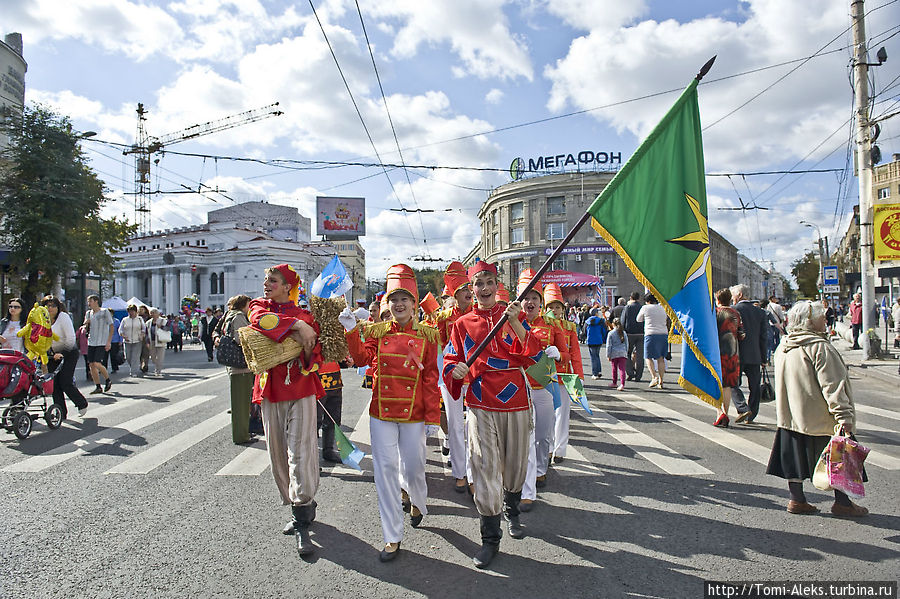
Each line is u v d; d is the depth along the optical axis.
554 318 5.68
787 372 4.26
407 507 4.57
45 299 7.87
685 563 3.48
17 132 21.53
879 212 14.89
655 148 4.69
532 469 4.38
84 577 3.36
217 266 61.00
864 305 15.24
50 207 21.47
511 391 3.75
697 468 5.57
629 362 12.36
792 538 3.82
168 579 3.33
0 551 3.72
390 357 3.81
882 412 8.49
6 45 23.22
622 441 6.72
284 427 3.88
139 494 4.86
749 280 120.31
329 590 3.20
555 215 50.72
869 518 4.16
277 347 3.76
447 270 6.36
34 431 7.39
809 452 4.21
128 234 27.97
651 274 4.59
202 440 6.84
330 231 55.66
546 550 3.71
